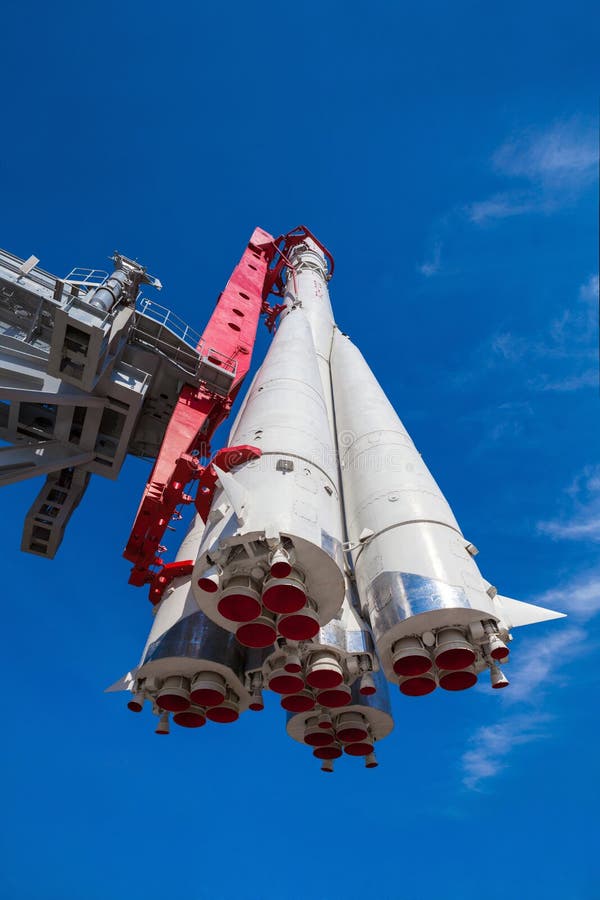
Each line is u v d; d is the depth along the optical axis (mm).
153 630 13508
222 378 18922
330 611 10758
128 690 13117
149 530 15734
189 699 12492
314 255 35656
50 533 18016
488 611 10867
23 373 15422
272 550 9773
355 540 13688
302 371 16172
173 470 16422
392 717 13445
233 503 10094
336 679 11562
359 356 22219
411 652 10742
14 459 16969
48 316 16719
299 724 13734
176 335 18547
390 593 11414
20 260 17625
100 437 18109
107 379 16188
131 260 18531
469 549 12602
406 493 13578
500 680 10898
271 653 11875
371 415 17359
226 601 10008
